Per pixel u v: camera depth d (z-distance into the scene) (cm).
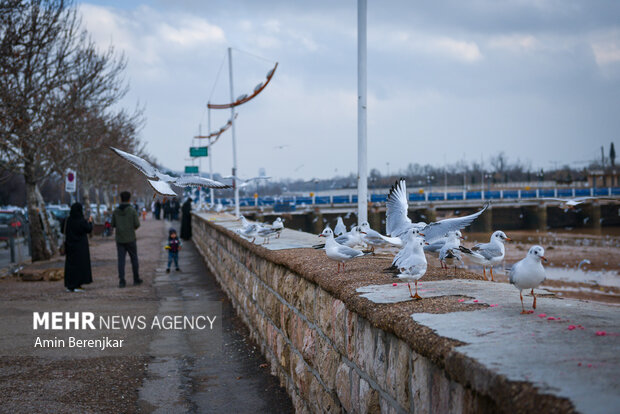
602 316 325
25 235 2573
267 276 791
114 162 4300
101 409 591
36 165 2097
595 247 4706
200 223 2486
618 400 197
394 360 354
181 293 1365
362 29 877
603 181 9069
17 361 762
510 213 7638
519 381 223
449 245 566
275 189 8062
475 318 326
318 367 532
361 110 883
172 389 663
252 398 642
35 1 1764
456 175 14525
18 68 1698
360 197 885
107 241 3181
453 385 279
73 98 1998
